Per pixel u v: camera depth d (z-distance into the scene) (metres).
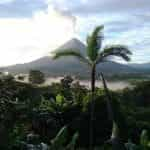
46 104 34.53
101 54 24.38
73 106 33.16
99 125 30.53
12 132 22.94
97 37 24.47
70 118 32.56
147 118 35.12
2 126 21.05
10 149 20.14
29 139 23.78
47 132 31.70
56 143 17.05
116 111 15.62
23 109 32.25
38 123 31.69
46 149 23.31
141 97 50.81
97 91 32.41
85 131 30.88
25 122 31.12
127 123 28.25
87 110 31.59
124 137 26.70
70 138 29.73
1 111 29.06
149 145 19.27
